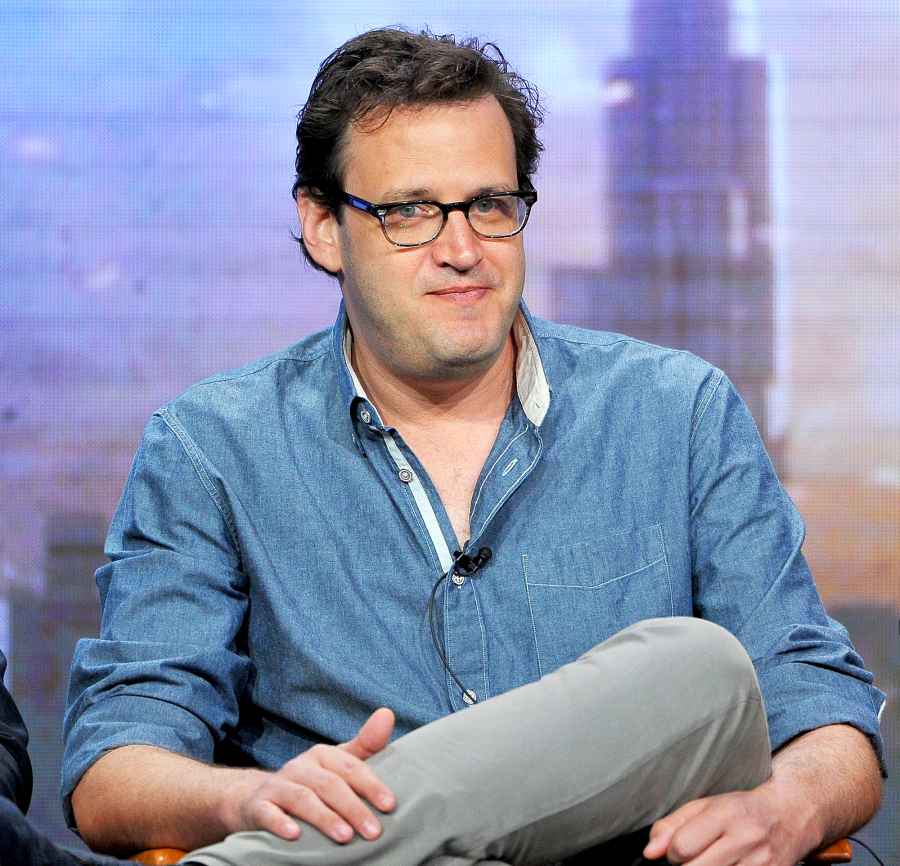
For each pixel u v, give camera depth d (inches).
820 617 282.7
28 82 585.3
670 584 283.1
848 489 588.1
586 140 588.1
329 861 212.2
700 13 586.6
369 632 277.6
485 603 278.8
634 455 290.5
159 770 246.7
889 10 587.8
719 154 588.7
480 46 302.8
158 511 289.4
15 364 585.9
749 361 590.6
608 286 589.6
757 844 228.7
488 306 277.4
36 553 582.9
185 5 584.4
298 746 279.4
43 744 564.4
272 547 285.0
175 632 275.1
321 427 293.1
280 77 585.9
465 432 293.1
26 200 586.2
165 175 586.9
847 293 589.6
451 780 215.0
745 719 232.4
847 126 589.3
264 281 588.7
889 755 552.1
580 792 220.1
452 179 275.6
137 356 587.5
